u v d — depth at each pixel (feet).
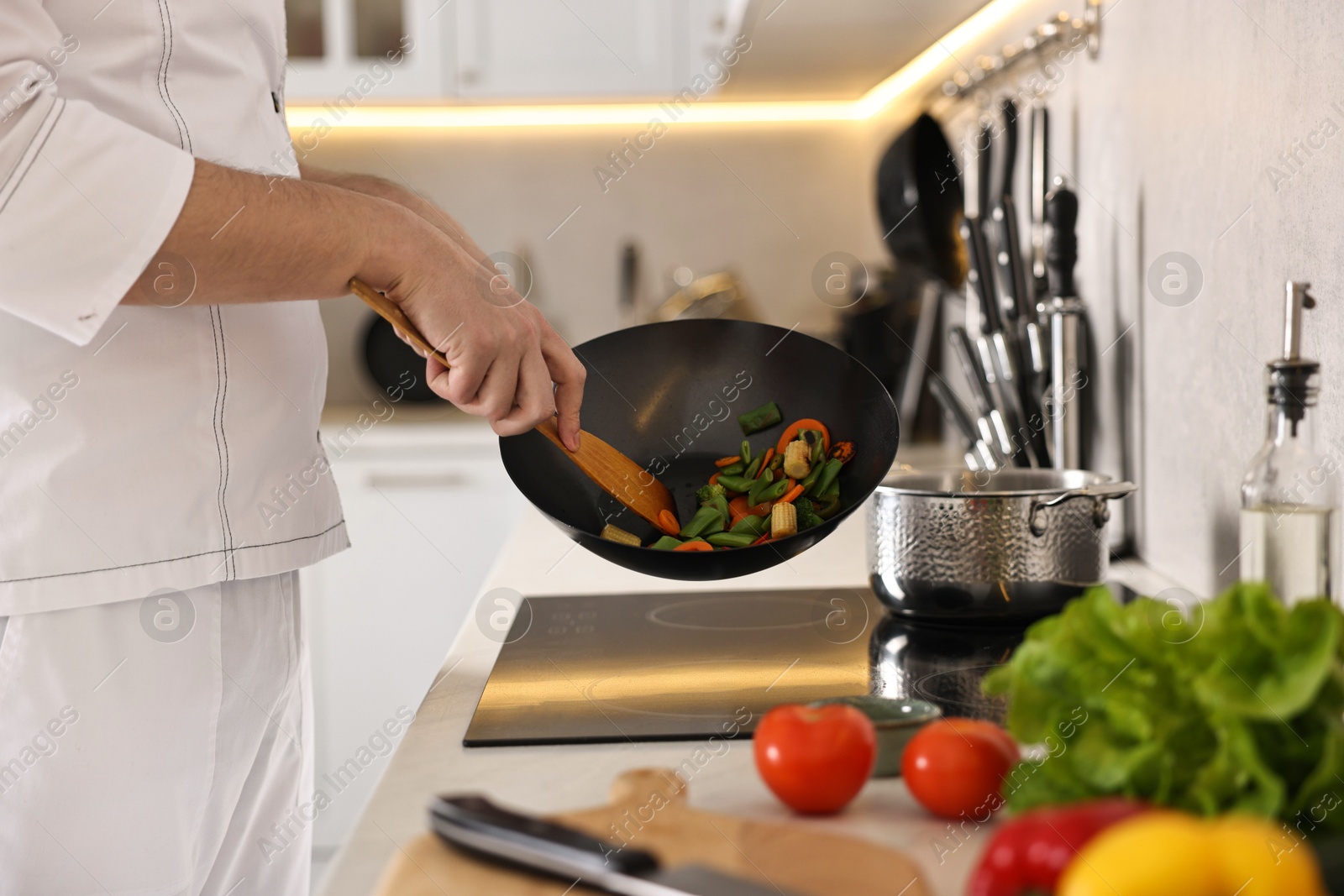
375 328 8.17
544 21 7.45
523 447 2.77
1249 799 1.31
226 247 2.24
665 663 2.65
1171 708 1.42
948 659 2.63
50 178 2.16
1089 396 4.02
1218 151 2.88
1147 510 3.53
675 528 2.85
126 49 2.64
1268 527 2.21
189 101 2.76
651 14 7.42
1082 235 4.04
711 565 2.48
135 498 2.68
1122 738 1.45
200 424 2.75
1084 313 3.57
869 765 1.68
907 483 3.21
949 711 2.22
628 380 3.03
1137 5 3.43
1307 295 2.30
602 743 2.09
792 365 2.98
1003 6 4.72
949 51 5.69
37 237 2.17
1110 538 3.78
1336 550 2.33
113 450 2.65
